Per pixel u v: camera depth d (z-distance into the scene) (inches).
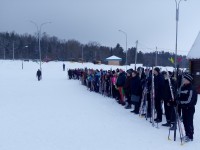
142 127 426.9
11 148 320.5
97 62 3572.8
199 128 422.3
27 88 1149.1
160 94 440.1
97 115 522.0
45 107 620.1
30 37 5398.6
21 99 770.2
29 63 3302.2
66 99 772.6
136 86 524.7
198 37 998.4
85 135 379.9
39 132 394.3
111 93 809.5
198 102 709.9
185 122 352.2
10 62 3334.2
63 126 431.5
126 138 365.4
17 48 5221.5
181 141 339.6
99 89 946.7
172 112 399.5
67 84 1390.3
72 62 3774.6
